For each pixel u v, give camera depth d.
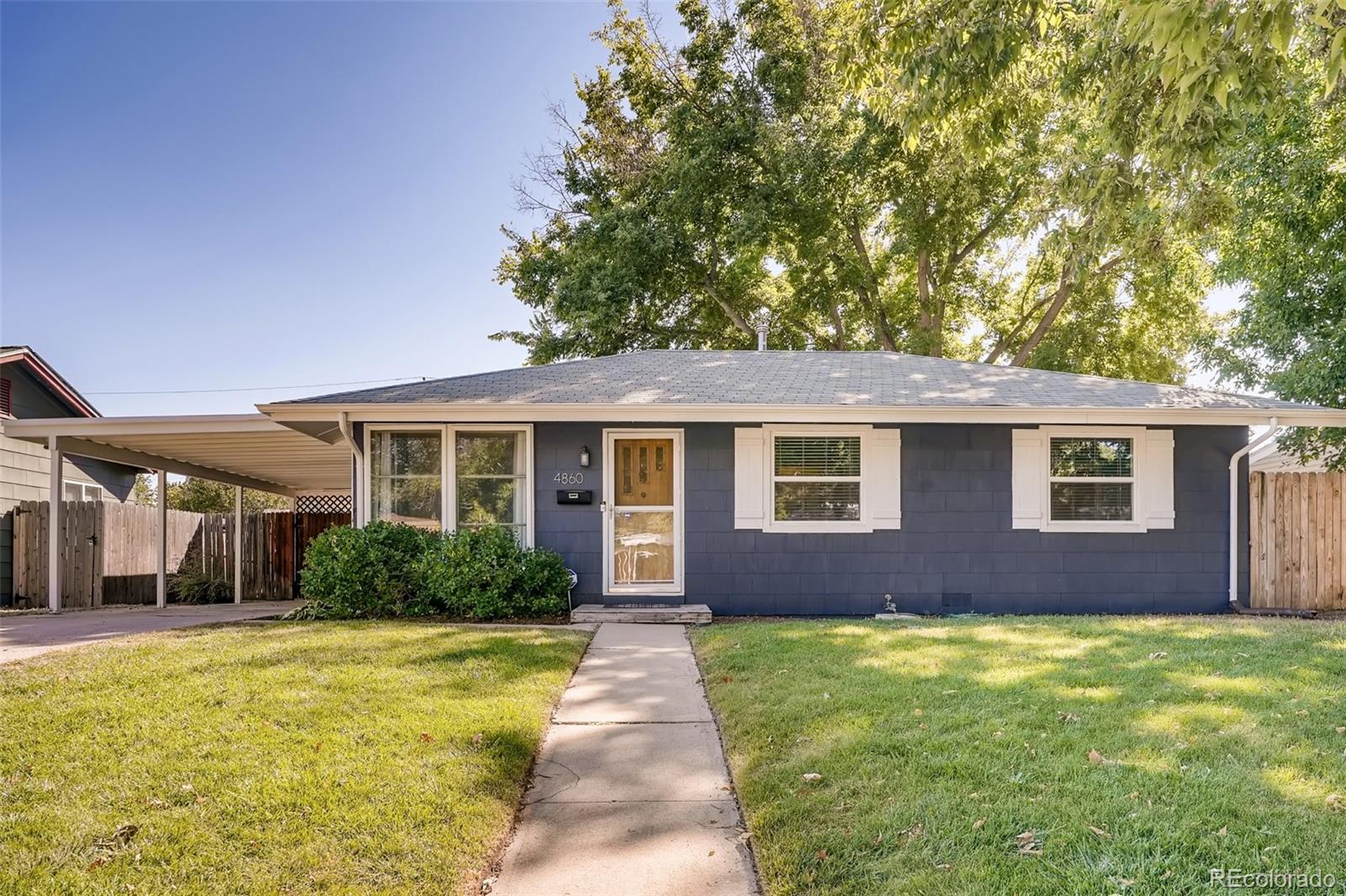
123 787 3.42
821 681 5.17
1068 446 9.71
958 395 9.64
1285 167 10.65
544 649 6.32
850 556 9.54
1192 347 15.40
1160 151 6.66
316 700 4.71
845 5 12.66
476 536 8.95
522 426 9.50
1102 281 19.66
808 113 17.95
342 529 8.98
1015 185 17.80
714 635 7.17
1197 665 5.42
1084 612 9.59
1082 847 2.85
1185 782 3.38
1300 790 3.28
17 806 3.24
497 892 2.80
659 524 9.58
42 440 11.00
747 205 17.58
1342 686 4.85
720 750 4.24
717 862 3.02
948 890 2.61
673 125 18.22
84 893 2.61
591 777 3.88
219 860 2.83
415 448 9.52
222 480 14.34
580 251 19.22
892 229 19.02
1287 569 10.00
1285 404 9.61
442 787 3.49
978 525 9.59
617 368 11.07
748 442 9.55
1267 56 5.34
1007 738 3.95
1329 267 10.99
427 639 6.70
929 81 6.39
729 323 21.81
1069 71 7.12
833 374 10.73
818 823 3.17
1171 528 9.68
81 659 5.82
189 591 13.23
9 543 12.19
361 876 2.76
